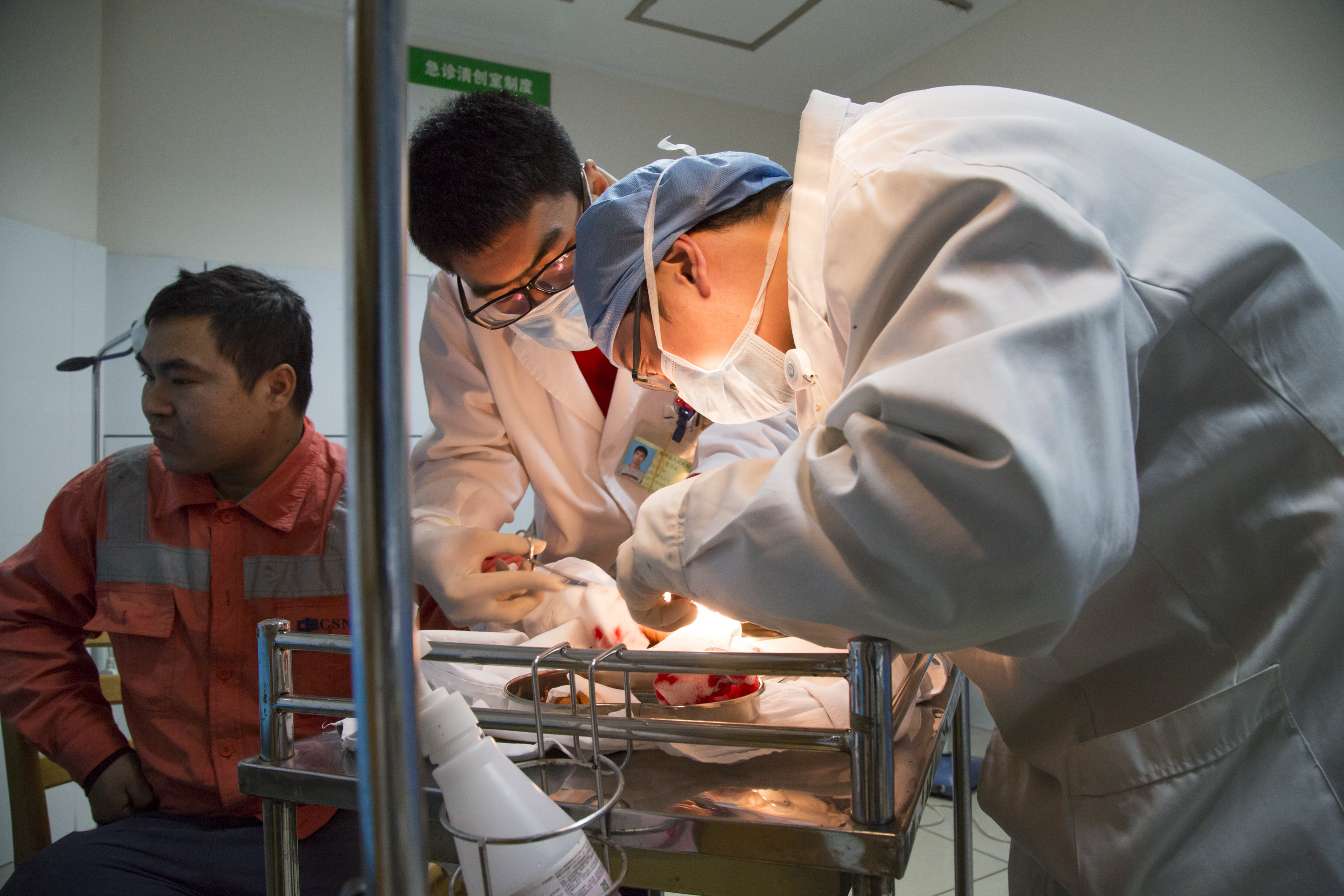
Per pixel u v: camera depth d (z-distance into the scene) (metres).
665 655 0.60
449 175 1.12
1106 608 0.68
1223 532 0.65
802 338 0.78
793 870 0.57
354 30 0.28
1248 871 0.62
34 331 3.02
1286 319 0.65
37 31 3.17
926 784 0.66
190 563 1.33
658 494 0.74
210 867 1.14
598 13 3.92
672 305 0.87
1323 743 0.62
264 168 3.72
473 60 4.10
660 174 0.93
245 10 3.71
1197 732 0.63
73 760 1.31
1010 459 0.47
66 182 3.25
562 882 0.47
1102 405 0.52
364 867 0.30
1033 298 0.53
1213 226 0.64
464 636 0.90
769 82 4.62
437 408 1.65
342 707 0.66
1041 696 0.78
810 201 0.78
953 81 4.10
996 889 2.21
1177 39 3.21
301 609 1.34
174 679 1.31
